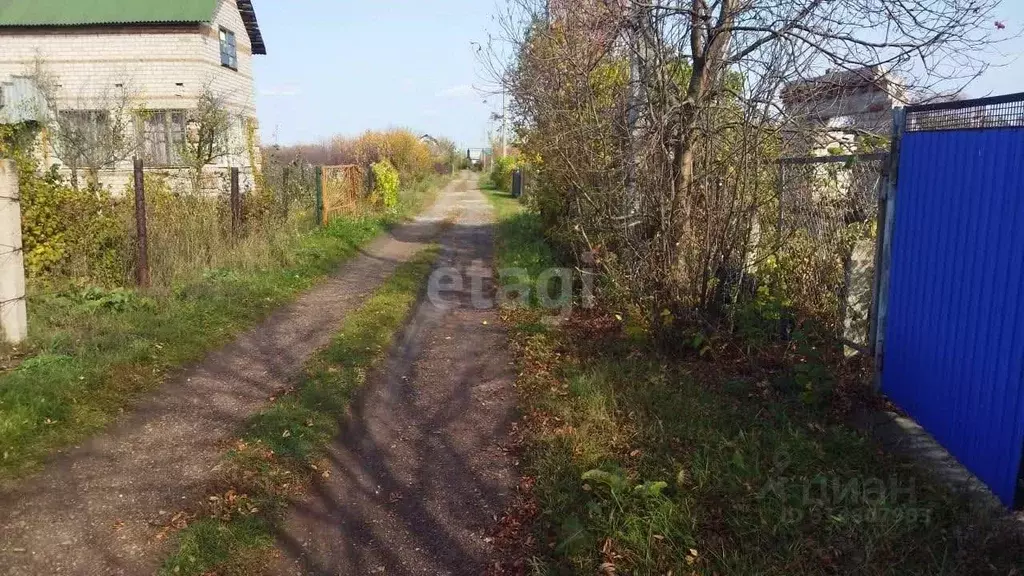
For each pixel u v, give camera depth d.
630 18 6.57
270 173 17.45
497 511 4.07
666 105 6.56
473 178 61.56
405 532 3.88
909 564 3.24
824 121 6.50
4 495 3.97
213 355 6.74
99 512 3.89
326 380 6.03
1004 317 3.59
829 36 5.88
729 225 6.37
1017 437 3.47
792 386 5.30
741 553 3.40
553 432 4.90
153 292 8.19
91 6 19.38
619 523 3.65
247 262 10.26
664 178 6.57
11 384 5.12
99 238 8.62
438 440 5.05
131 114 18.62
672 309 6.54
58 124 16.97
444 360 6.89
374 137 38.12
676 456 4.35
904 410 4.75
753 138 6.04
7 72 19.53
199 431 5.02
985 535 3.34
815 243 6.17
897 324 4.87
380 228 17.61
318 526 3.93
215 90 20.39
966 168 4.03
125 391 5.57
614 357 6.50
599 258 7.50
